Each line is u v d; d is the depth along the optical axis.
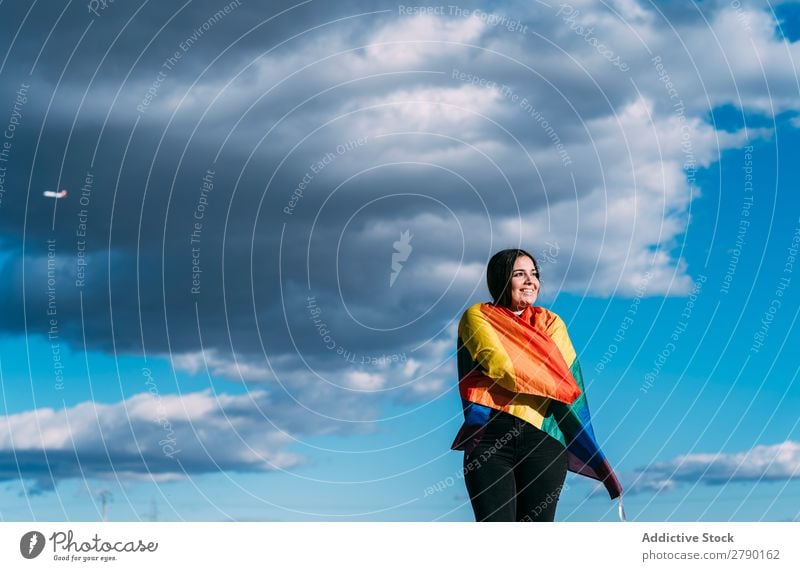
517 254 7.83
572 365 7.66
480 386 7.48
